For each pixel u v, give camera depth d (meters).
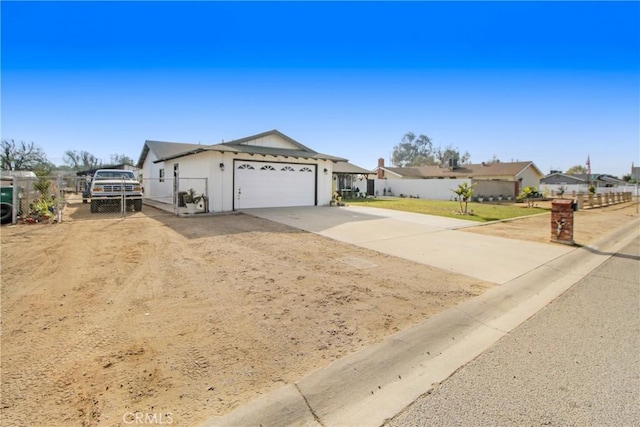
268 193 16.09
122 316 3.94
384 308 4.36
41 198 13.20
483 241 9.23
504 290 5.20
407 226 11.45
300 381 2.73
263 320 3.91
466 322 4.02
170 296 4.62
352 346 3.34
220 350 3.21
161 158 19.59
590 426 2.28
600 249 8.70
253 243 8.24
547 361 3.14
